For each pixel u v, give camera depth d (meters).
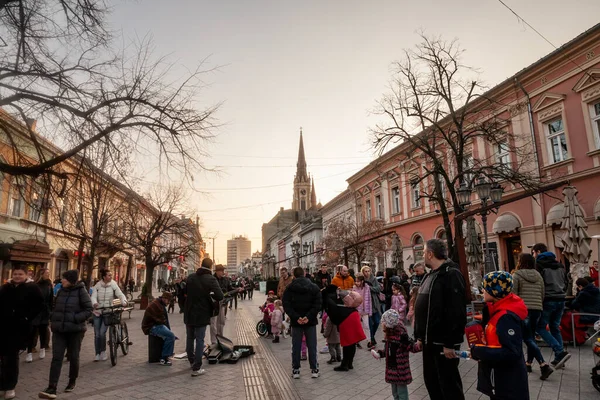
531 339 6.02
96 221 15.30
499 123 17.67
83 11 7.85
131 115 8.36
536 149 17.84
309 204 107.88
